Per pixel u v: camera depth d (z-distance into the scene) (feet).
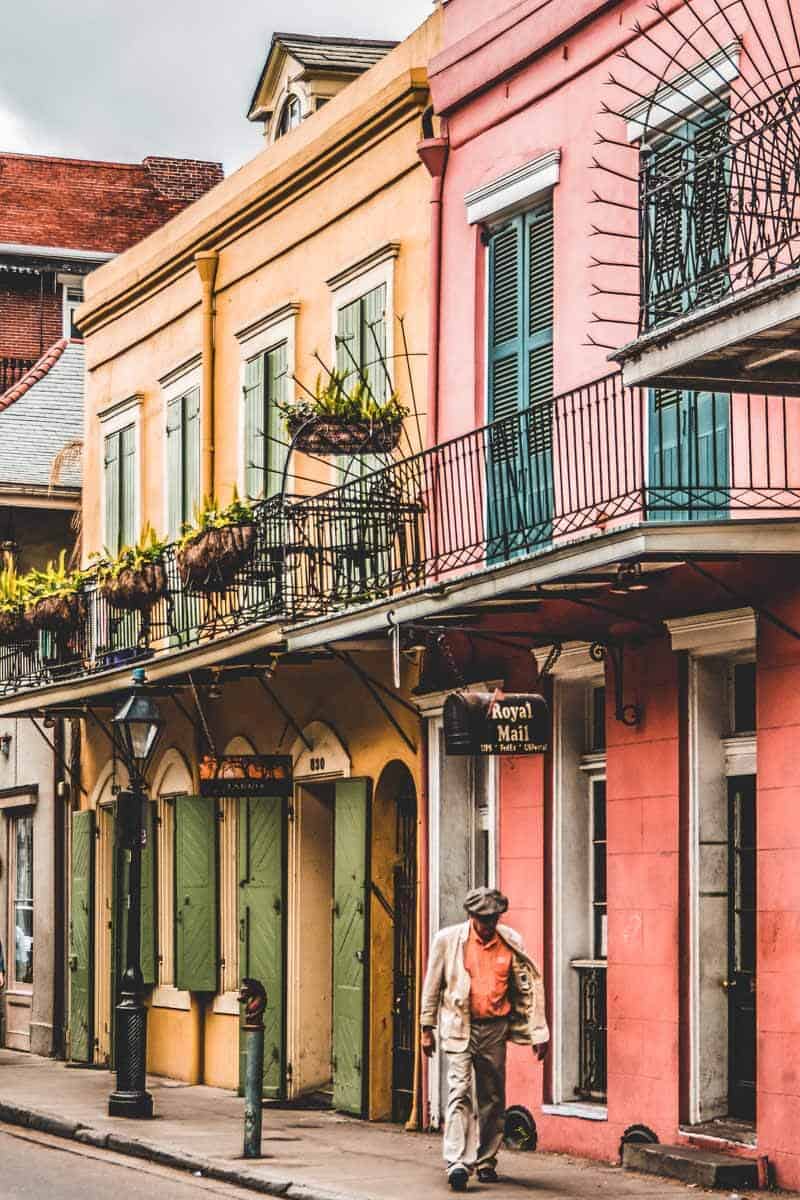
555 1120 63.00
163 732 93.45
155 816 93.61
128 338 101.09
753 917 57.16
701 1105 57.36
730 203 51.90
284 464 79.66
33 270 168.45
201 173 183.32
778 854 54.34
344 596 70.64
